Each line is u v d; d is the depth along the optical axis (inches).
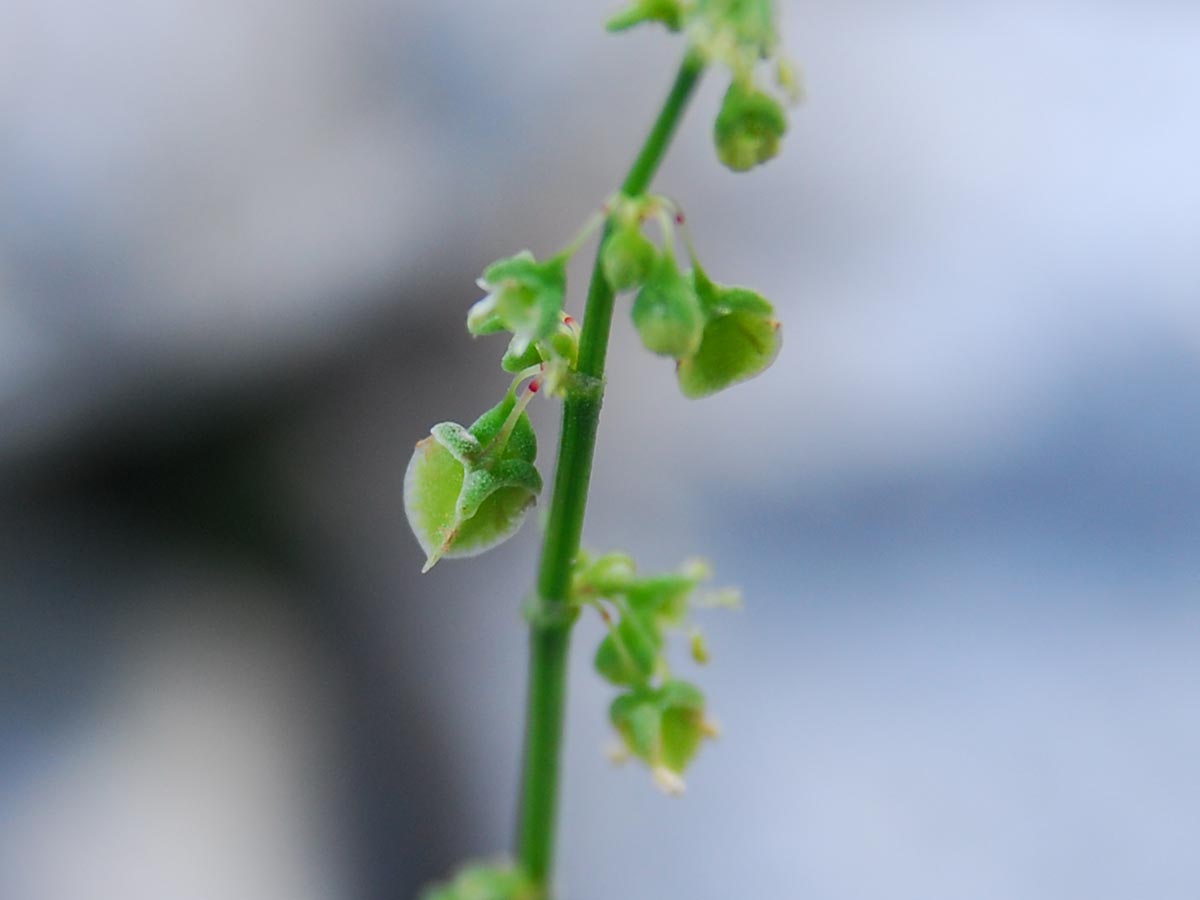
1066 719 5.9
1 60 6.7
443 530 4.1
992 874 5.6
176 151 6.9
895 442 6.9
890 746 5.9
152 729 5.9
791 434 6.9
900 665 6.2
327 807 5.9
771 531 6.7
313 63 7.2
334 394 7.0
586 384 4.0
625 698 4.2
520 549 6.8
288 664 6.3
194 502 6.7
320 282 7.0
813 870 5.6
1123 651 6.2
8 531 6.3
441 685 6.3
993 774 5.8
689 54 3.8
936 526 6.7
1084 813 5.7
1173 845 5.6
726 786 5.9
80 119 6.8
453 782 6.0
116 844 5.5
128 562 6.4
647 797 5.9
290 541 6.7
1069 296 7.2
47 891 5.4
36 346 6.5
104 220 6.7
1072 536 6.6
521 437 4.1
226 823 5.7
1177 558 6.5
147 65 6.9
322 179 7.1
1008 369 7.1
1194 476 6.6
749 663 6.2
